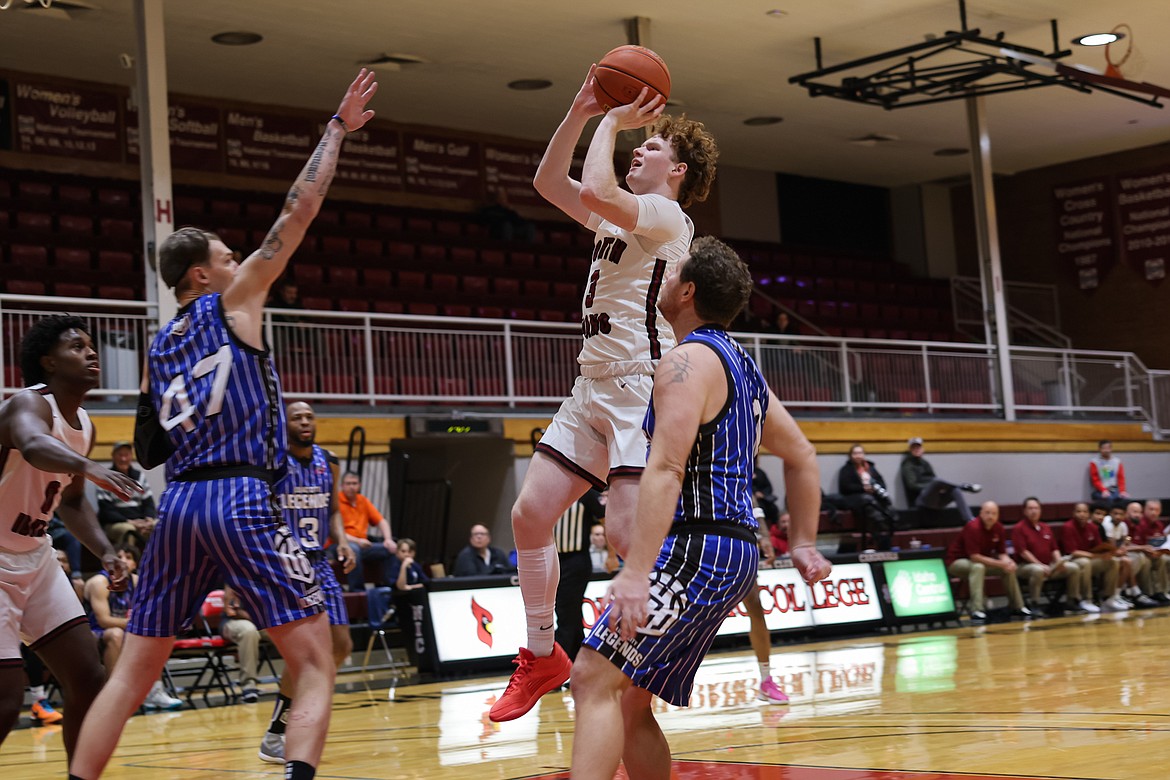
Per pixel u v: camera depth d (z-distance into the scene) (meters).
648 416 3.19
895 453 17.53
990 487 18.48
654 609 3.00
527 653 4.05
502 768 5.05
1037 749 4.62
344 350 13.90
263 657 10.71
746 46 17.64
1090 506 18.22
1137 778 3.88
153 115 13.11
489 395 14.85
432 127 20.69
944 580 13.34
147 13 13.18
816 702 6.88
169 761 5.83
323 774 5.05
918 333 21.88
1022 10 16.75
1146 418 20.84
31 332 4.03
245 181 18.69
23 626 3.99
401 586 10.66
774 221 24.44
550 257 20.17
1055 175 24.94
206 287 3.74
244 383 3.51
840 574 12.49
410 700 8.64
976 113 19.77
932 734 5.21
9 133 16.70
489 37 16.77
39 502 3.90
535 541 3.95
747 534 3.13
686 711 6.85
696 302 3.24
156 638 3.46
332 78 18.05
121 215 16.72
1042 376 19.88
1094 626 12.16
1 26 15.27
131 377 12.46
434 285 18.23
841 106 20.56
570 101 19.66
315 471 5.98
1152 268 23.59
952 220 26.06
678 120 3.91
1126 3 16.70
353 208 19.02
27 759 6.28
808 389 17.14
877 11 16.52
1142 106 21.14
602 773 2.93
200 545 3.40
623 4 15.88
